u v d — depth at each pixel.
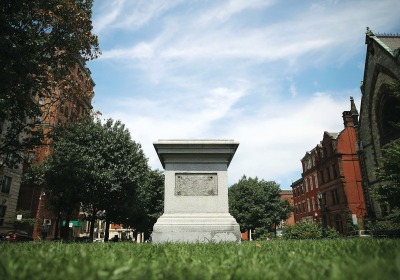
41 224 42.38
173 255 4.24
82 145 27.47
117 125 30.05
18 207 41.25
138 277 2.57
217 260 3.69
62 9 16.89
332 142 50.44
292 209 58.28
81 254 3.92
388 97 31.72
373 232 25.06
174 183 9.88
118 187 27.80
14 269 2.78
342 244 5.38
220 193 9.78
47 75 17.45
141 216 42.66
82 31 18.34
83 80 49.16
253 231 54.69
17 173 36.78
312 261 3.35
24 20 14.91
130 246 5.87
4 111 14.59
